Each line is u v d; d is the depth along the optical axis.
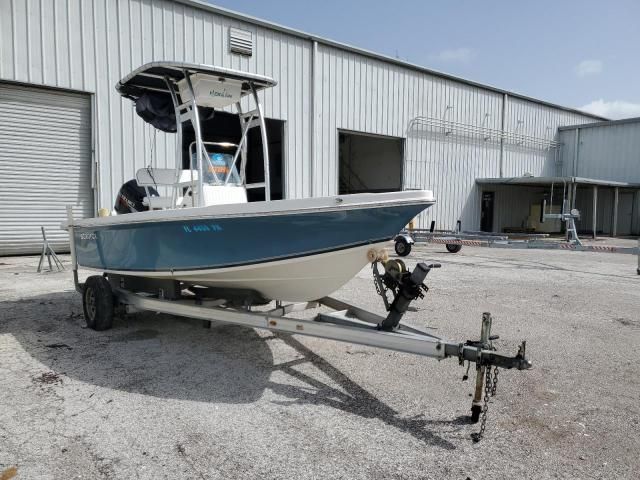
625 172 22.11
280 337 4.35
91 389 3.13
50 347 4.00
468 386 3.26
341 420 2.74
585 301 6.02
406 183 17.14
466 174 19.44
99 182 10.09
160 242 3.91
